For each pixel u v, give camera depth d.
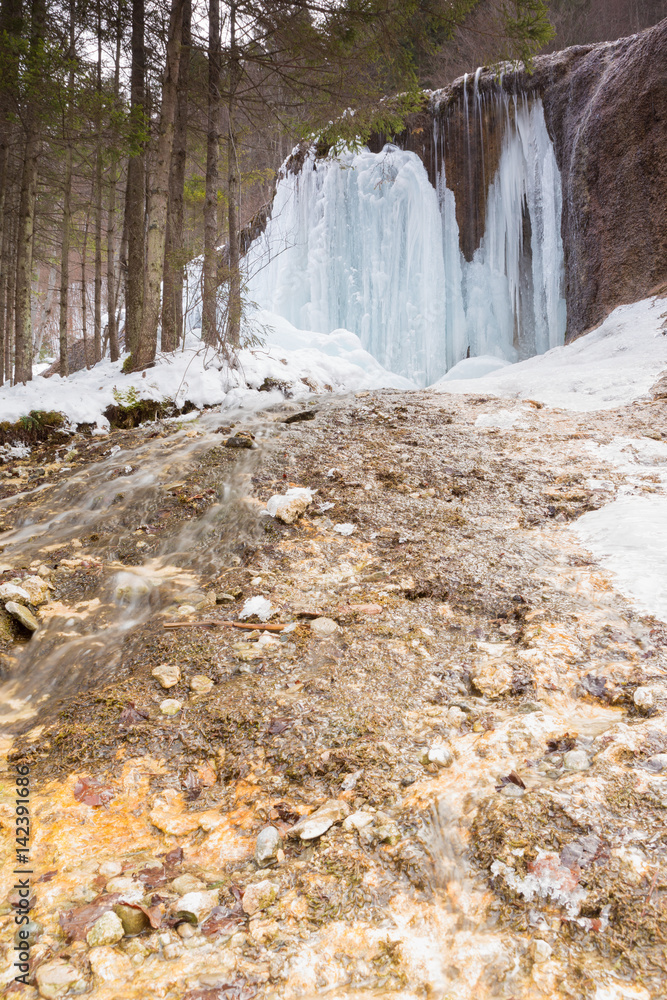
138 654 3.03
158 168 8.32
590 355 8.74
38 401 7.21
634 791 1.87
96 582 3.94
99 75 10.38
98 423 7.30
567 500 4.43
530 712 2.34
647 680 2.44
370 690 2.54
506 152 12.48
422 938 1.56
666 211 9.44
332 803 1.99
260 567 3.82
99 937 1.58
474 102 12.77
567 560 3.53
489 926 1.57
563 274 11.56
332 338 11.92
